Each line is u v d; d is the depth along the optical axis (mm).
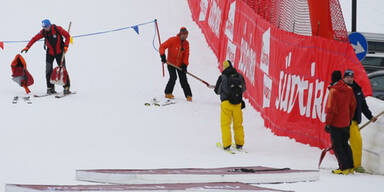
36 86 47000
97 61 54469
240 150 32781
